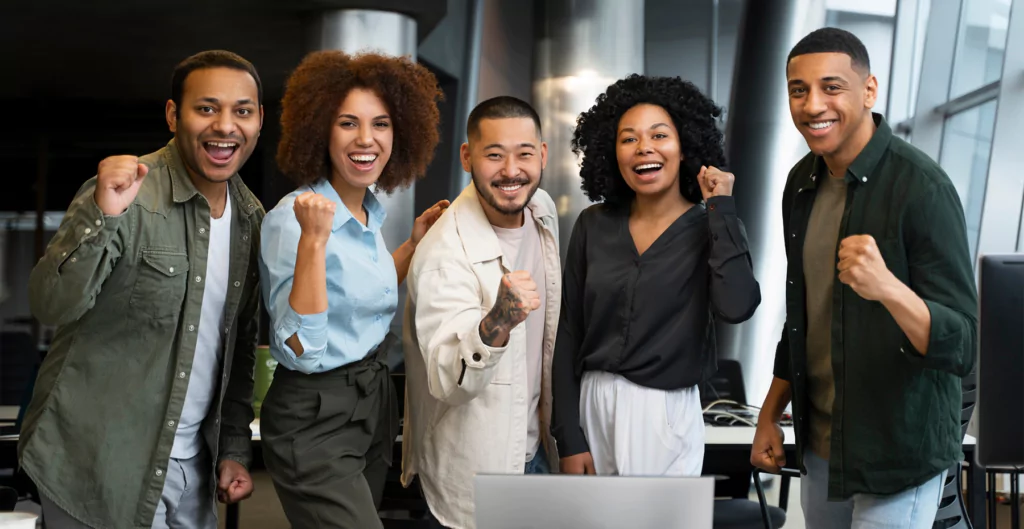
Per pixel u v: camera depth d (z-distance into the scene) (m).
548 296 2.84
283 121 2.63
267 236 2.48
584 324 2.81
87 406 2.40
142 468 2.43
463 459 2.64
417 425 2.76
